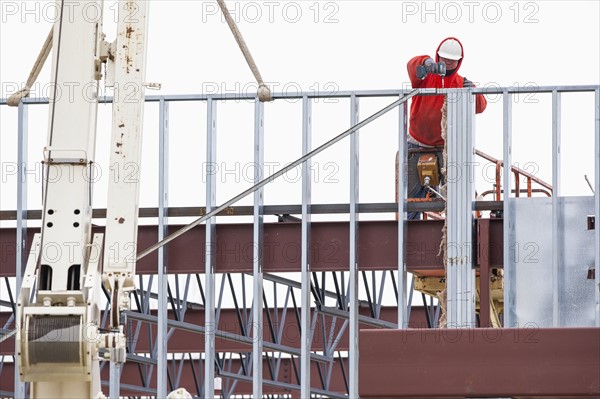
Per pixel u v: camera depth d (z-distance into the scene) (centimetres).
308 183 5578
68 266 3744
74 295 3678
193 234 5672
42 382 3759
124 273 3825
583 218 5531
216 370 7556
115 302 3769
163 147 5597
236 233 5666
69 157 3816
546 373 3544
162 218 5575
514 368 3553
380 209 5666
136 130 3922
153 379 8106
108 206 3875
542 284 5522
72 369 3669
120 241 3847
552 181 5522
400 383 3562
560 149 5541
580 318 5491
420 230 5653
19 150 5628
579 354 3544
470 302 5472
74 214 3788
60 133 3834
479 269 5603
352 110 5569
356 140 5588
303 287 5522
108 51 3956
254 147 5578
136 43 3959
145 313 6625
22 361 3653
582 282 5500
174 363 7731
